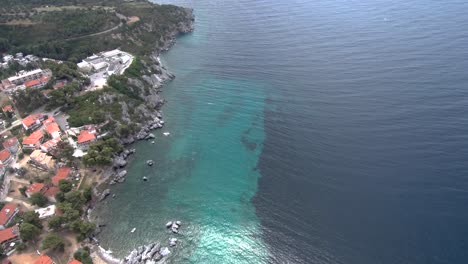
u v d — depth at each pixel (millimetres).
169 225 102500
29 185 108438
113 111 140875
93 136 125750
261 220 103062
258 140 138500
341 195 109062
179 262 91938
